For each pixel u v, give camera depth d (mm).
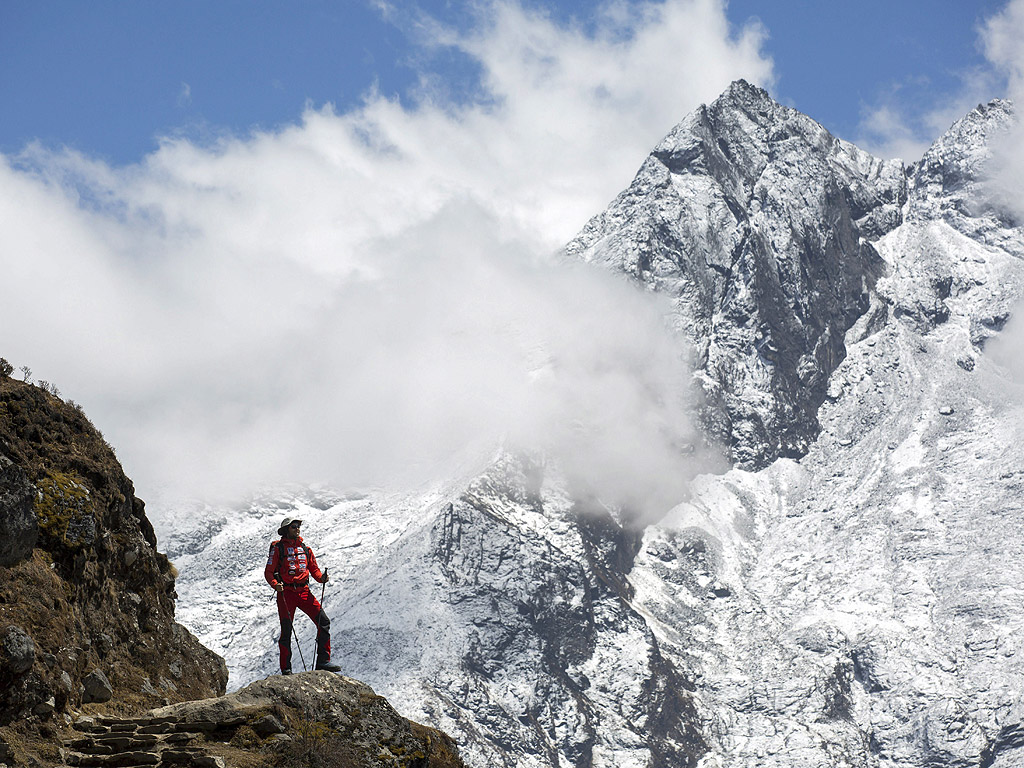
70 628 22281
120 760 19500
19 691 20000
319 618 23812
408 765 22438
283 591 23516
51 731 20156
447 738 24359
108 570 24641
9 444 23234
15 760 18844
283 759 20469
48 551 22797
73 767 19344
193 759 19500
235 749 20516
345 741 21688
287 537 23922
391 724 22891
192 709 21344
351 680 23359
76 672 21953
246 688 21922
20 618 21203
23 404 24281
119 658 24094
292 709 21844
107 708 22547
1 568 21484
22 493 21969
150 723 21141
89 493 24328
